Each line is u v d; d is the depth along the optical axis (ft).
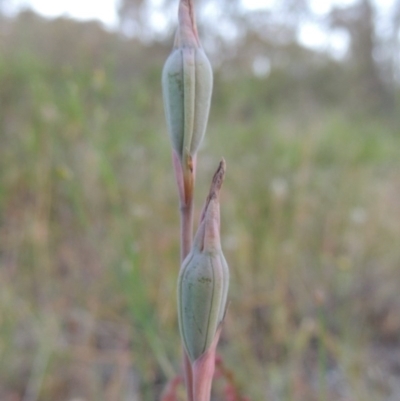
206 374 0.29
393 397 0.87
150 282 0.96
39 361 0.87
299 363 0.90
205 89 0.29
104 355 0.91
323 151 1.78
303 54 3.79
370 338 1.06
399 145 2.21
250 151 1.64
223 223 1.25
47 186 1.14
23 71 1.49
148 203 1.20
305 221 1.30
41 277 1.05
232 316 0.97
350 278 1.17
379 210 1.43
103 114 1.20
